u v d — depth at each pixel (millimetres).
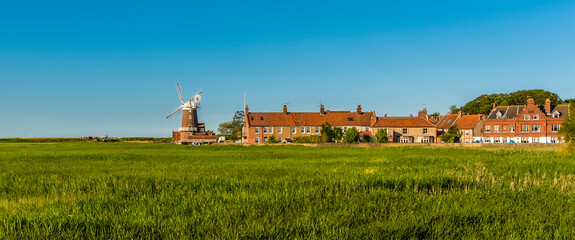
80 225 11023
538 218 11539
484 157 36094
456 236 10203
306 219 11094
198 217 11477
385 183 16844
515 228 10719
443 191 15008
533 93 119875
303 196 14023
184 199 13781
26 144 97562
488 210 12211
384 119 104875
